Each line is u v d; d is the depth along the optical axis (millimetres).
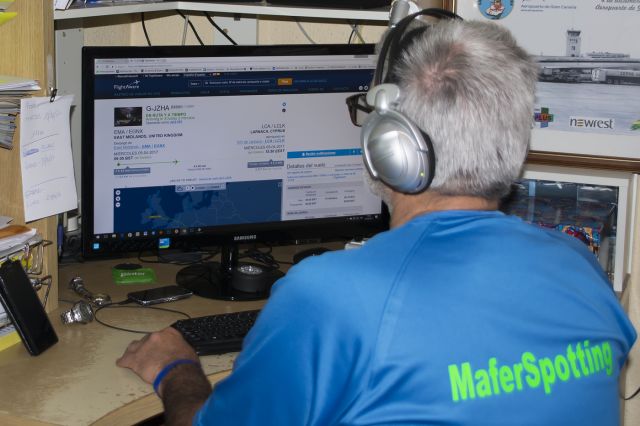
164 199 1658
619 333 1015
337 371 885
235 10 1784
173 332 1364
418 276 906
